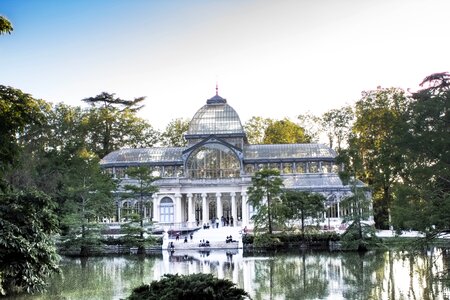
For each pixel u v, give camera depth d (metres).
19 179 81.88
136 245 90.12
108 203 94.88
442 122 41.41
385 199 112.75
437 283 49.34
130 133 164.50
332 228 105.19
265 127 172.25
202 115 142.00
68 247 86.44
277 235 89.69
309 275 57.62
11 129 42.75
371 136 123.69
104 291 49.59
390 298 42.97
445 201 39.75
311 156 135.50
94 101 168.50
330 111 160.62
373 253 79.06
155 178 101.62
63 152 92.06
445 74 42.22
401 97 76.88
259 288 49.59
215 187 132.38
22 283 44.81
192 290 30.34
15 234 44.94
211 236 105.69
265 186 92.62
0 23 37.59
